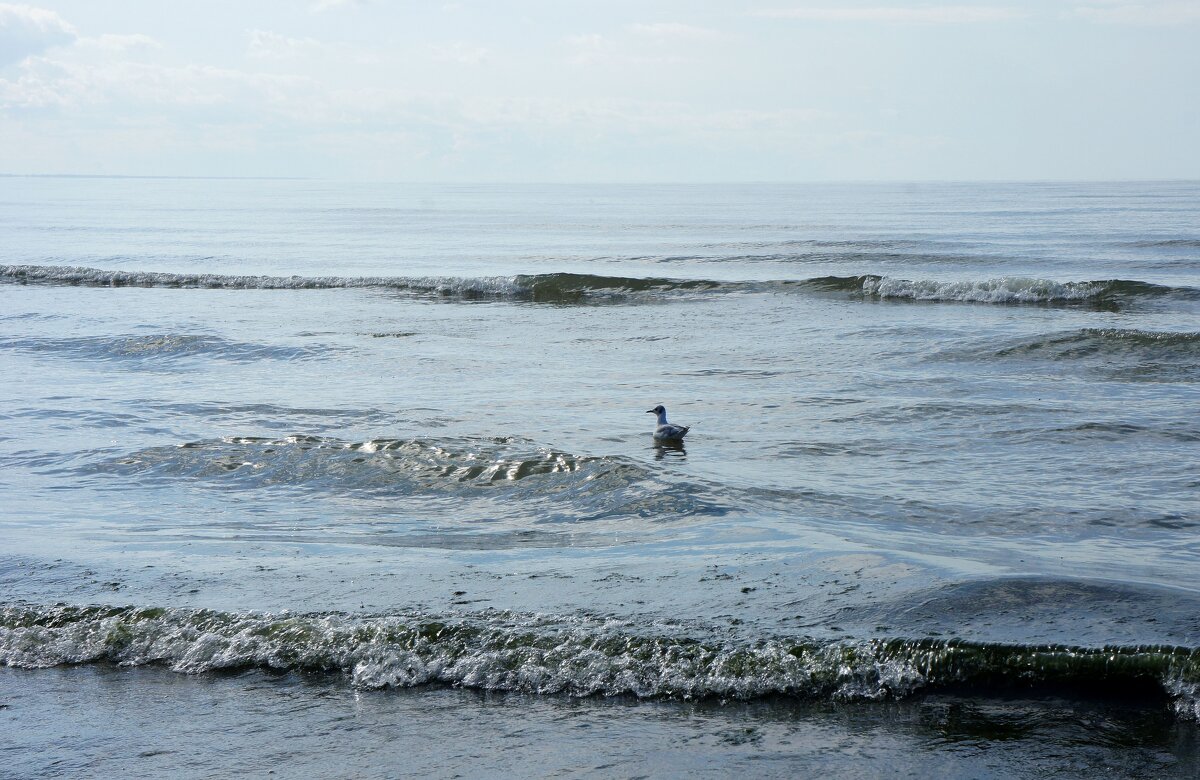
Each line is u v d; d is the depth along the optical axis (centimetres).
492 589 1034
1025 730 771
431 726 805
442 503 1401
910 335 2828
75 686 893
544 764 742
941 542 1192
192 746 784
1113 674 828
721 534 1217
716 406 2011
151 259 5759
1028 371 2356
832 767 728
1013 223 8719
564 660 884
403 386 2236
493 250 6444
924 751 746
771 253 5781
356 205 18050
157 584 1069
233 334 2966
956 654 852
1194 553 1155
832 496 1405
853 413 1928
